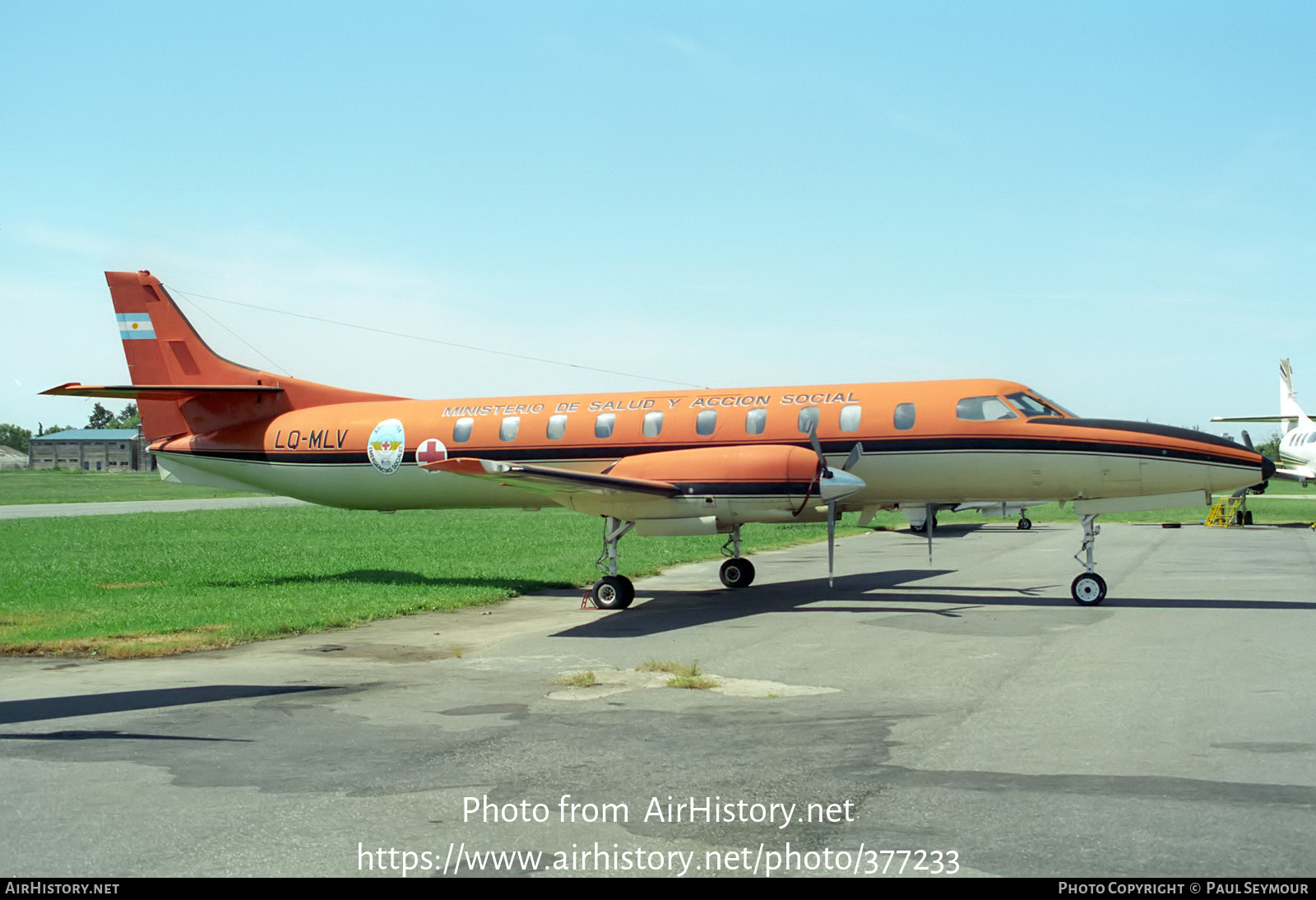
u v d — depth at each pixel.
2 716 8.58
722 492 15.40
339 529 34.84
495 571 21.09
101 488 80.62
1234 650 11.08
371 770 6.89
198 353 21.38
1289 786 6.21
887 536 33.06
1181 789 6.19
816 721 8.20
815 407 16.80
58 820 5.93
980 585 18.39
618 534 16.00
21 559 23.86
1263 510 47.50
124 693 9.55
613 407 18.06
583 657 11.40
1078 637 12.16
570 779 6.66
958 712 8.37
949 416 16.03
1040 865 5.06
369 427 19.67
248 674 10.55
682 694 9.33
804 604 15.91
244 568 21.84
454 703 9.05
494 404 19.05
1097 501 15.75
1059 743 7.32
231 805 6.17
